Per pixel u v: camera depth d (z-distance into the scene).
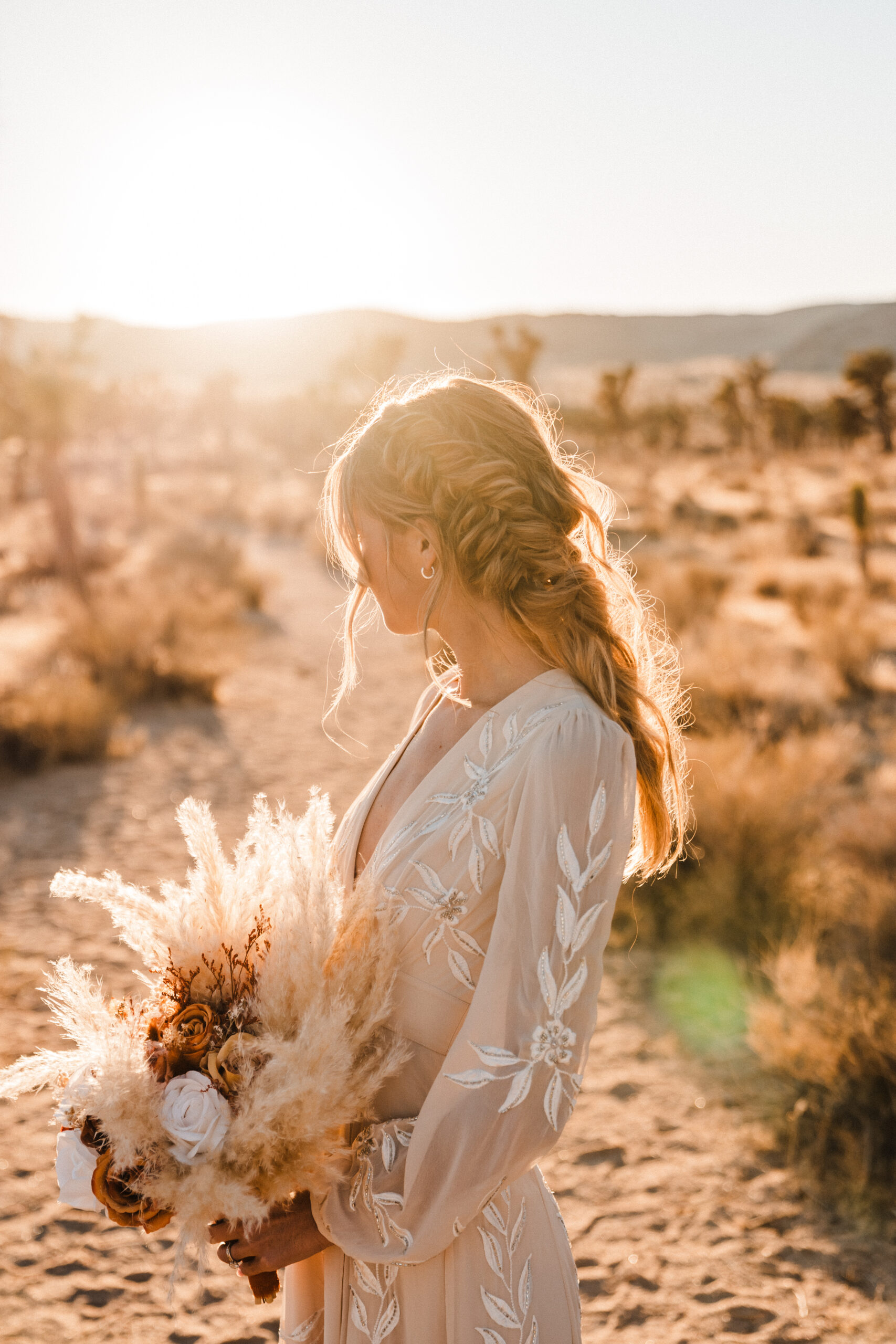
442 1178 1.09
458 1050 1.10
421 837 1.22
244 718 9.59
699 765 5.71
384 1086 1.26
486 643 1.29
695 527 23.92
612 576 1.41
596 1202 3.07
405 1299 1.25
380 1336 1.26
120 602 12.62
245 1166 1.11
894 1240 2.86
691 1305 2.65
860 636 11.08
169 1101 1.10
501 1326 1.23
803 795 5.60
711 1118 3.46
